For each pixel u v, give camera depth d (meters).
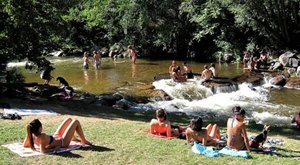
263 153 10.41
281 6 32.84
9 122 12.62
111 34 45.91
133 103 20.97
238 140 10.50
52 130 11.85
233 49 36.59
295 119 16.69
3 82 22.03
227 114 19.47
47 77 22.48
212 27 37.03
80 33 48.47
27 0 18.97
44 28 20.27
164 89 24.20
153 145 10.52
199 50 39.59
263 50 35.25
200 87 24.31
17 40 19.48
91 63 37.12
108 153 9.68
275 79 25.89
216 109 20.61
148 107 20.42
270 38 35.03
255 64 31.08
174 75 26.36
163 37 40.72
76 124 10.09
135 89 23.94
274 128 16.16
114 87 24.75
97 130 12.12
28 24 19.23
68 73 31.00
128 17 42.03
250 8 31.98
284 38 34.44
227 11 36.84
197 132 10.76
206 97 23.38
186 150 10.16
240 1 31.94
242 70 31.05
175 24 40.56
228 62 36.12
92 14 46.38
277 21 33.66
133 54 36.59
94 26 48.19
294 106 20.77
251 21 33.69
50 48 21.53
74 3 21.11
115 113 17.44
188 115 18.91
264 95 23.41
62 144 9.80
